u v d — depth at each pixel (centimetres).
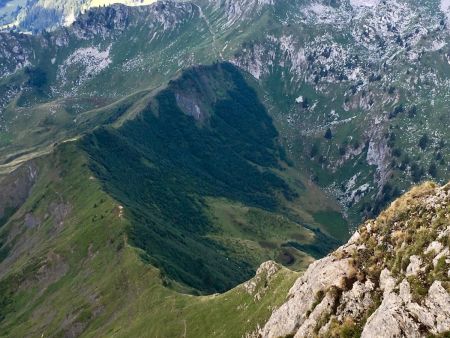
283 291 13612
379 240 7456
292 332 8275
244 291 16262
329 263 8131
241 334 13725
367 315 6638
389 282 6588
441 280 5653
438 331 5406
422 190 7562
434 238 6294
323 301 7456
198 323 16988
